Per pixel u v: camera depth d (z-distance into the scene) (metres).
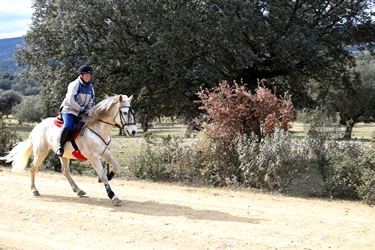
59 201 8.94
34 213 7.87
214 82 20.50
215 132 11.59
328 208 8.64
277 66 24.83
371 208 8.77
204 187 10.97
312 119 11.67
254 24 21.59
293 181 12.71
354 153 11.09
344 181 10.03
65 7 21.52
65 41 22.11
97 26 22.75
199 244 6.07
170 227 6.92
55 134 9.05
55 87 22.62
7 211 8.02
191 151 12.32
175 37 20.41
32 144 9.89
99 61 21.19
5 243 6.22
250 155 10.96
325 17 25.80
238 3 21.05
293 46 21.67
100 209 8.22
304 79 26.77
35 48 24.67
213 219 7.47
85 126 8.70
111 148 21.77
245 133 11.72
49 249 5.96
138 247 5.98
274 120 11.43
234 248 5.90
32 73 26.23
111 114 8.62
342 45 26.20
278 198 9.58
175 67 20.88
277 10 23.17
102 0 21.17
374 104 40.34
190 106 22.14
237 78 25.02
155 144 13.59
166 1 21.28
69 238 6.42
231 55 22.14
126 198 9.33
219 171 11.59
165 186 10.98
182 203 8.85
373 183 9.27
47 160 14.45
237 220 7.41
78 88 8.70
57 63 23.55
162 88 23.27
